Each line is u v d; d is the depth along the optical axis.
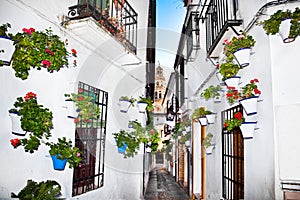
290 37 2.41
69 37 3.38
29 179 2.70
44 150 2.89
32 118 2.43
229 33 3.81
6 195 2.46
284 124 2.54
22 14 2.68
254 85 2.87
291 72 2.58
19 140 2.46
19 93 2.63
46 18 2.99
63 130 3.21
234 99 3.15
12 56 2.38
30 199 2.40
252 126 2.92
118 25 4.45
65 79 3.28
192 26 7.36
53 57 2.58
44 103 2.89
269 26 2.51
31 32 2.52
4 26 2.36
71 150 2.80
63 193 3.14
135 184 6.00
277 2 2.68
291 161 2.48
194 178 7.16
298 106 2.50
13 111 2.39
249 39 3.03
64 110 3.24
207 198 5.93
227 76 3.21
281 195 2.49
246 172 3.35
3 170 2.45
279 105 2.58
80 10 3.44
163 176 13.31
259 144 2.92
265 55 2.80
